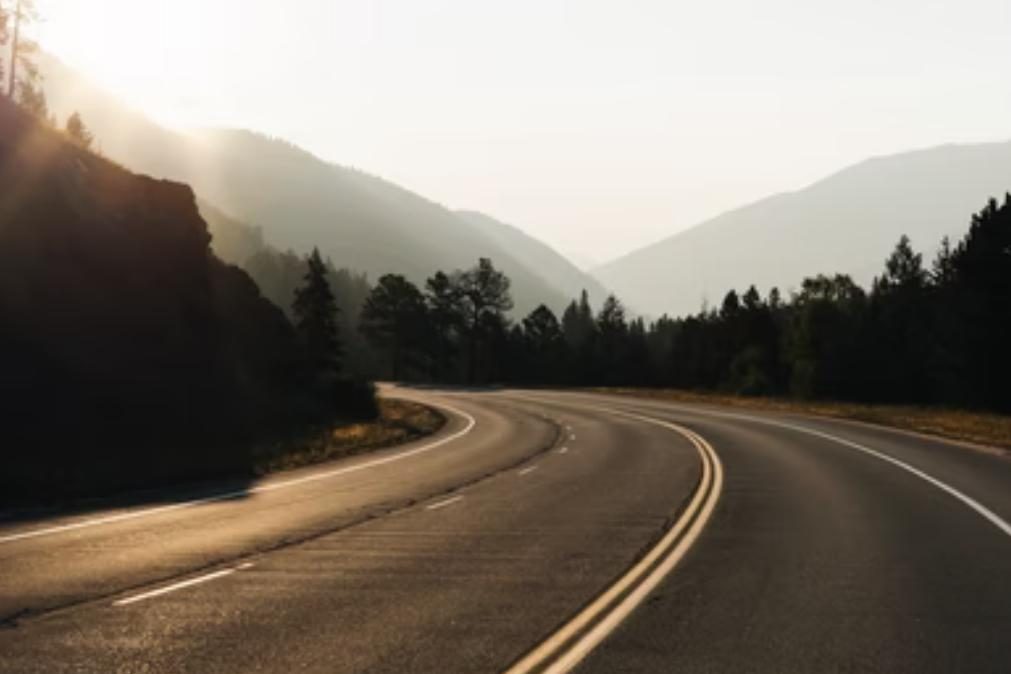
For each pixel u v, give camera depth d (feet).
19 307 89.35
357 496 61.62
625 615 28.60
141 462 80.84
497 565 36.99
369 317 521.24
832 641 25.67
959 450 97.19
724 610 29.30
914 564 37.01
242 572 35.58
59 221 101.60
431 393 301.02
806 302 337.31
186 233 126.62
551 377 529.86
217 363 124.67
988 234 243.60
